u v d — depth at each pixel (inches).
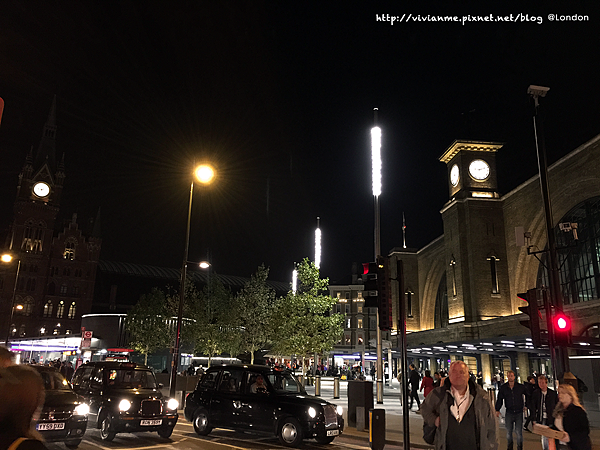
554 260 569.0
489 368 1718.8
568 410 263.6
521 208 1759.4
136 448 493.0
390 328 417.1
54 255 3996.1
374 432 457.4
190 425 709.9
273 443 555.8
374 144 1172.5
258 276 1756.9
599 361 1146.0
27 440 91.8
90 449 482.6
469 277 1862.7
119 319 2950.3
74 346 2620.6
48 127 4281.5
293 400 547.8
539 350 1200.8
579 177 1438.2
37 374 101.0
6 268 3750.0
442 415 214.1
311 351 1378.0
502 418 782.5
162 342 2202.3
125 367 593.9
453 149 2010.3
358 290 3929.6
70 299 3959.2
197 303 1932.8
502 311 1793.8
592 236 1438.2
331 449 525.0
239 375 601.6
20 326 3705.7
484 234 1860.2
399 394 1464.1
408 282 2635.3
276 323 1425.9
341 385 1911.9
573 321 1309.1
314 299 1368.1
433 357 2106.3
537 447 542.0
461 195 1935.3
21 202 3929.6
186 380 1118.4
